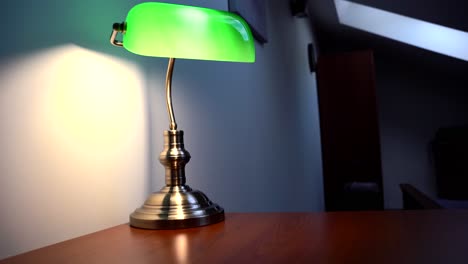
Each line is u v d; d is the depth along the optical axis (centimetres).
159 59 100
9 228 57
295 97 304
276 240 56
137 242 59
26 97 61
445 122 496
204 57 73
